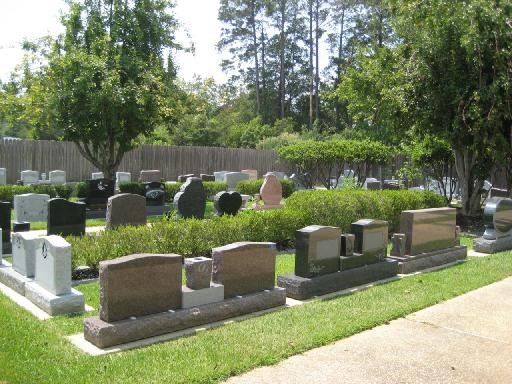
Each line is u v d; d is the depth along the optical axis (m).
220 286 6.32
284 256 10.12
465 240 12.71
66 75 16.39
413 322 6.28
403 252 9.26
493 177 22.06
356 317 6.32
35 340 5.40
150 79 17.17
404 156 28.48
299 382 4.55
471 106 13.56
